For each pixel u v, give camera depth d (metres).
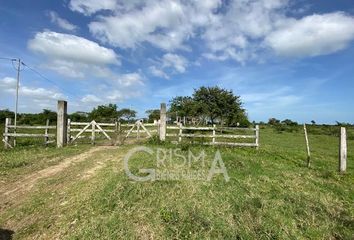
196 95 41.94
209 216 6.64
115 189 7.91
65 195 8.06
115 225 6.30
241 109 42.22
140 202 7.24
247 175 10.12
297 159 14.99
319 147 23.22
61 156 13.38
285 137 32.84
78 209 7.12
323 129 41.12
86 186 8.55
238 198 7.70
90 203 7.32
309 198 8.35
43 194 8.27
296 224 6.96
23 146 17.28
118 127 19.31
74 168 10.91
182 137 18.08
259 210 7.20
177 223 6.38
